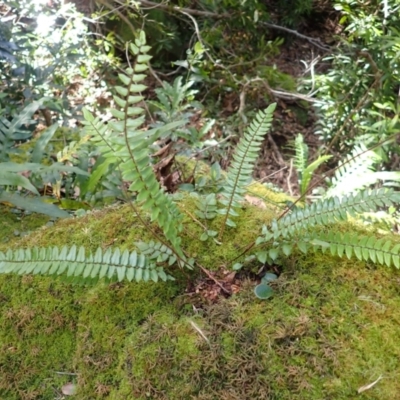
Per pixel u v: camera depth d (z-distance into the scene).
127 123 1.13
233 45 4.13
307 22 4.64
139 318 1.42
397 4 2.76
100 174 1.94
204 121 3.64
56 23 3.72
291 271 1.43
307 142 3.89
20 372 1.46
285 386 1.17
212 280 1.47
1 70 2.80
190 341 1.28
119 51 4.36
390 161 2.89
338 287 1.36
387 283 1.37
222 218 1.65
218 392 1.20
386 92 2.89
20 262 1.29
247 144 1.52
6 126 2.39
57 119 3.13
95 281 1.35
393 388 1.14
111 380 1.35
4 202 2.18
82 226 1.73
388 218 1.78
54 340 1.48
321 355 1.20
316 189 2.46
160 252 1.43
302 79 3.78
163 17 4.13
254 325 1.28
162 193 1.30
